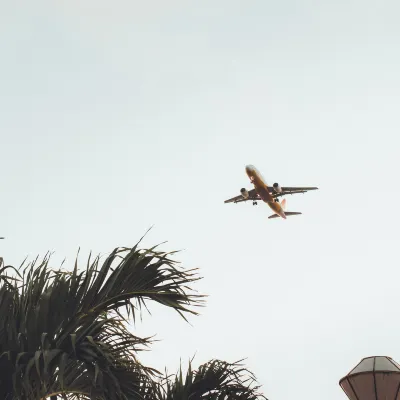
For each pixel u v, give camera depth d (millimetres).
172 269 21469
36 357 18531
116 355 21016
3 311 21016
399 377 17812
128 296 21375
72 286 21047
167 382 25859
